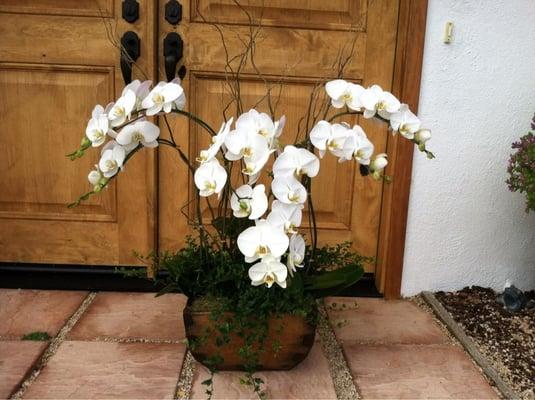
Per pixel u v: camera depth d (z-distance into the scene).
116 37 2.21
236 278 1.65
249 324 1.62
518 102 2.23
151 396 1.64
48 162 2.31
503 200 2.30
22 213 2.35
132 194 2.34
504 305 2.27
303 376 1.77
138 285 2.35
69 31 2.21
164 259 1.84
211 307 1.67
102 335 1.98
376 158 1.61
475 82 2.20
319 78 2.28
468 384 1.78
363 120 2.31
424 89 2.20
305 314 1.62
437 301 2.29
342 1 2.24
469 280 2.38
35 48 2.22
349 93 1.63
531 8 2.16
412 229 2.31
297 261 1.56
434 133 2.23
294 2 2.24
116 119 1.49
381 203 2.38
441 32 2.15
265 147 1.50
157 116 2.27
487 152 2.26
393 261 2.32
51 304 2.19
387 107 1.62
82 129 2.29
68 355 1.84
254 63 2.27
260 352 1.68
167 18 2.21
